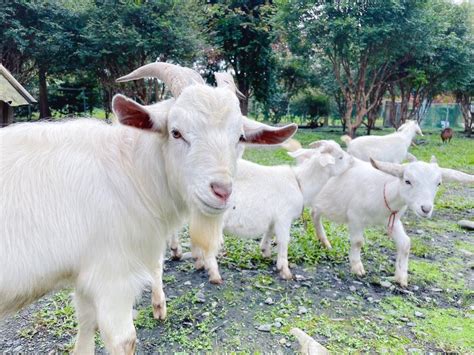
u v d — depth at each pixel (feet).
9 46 35.91
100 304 6.87
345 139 26.27
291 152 14.80
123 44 35.53
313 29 40.42
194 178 6.18
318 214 15.17
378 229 18.54
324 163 12.64
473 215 21.43
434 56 49.49
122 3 35.58
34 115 54.24
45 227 6.35
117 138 7.22
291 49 45.44
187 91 6.47
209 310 10.77
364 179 13.48
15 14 35.04
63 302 11.19
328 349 9.29
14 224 6.16
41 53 37.01
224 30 54.54
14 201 6.24
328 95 78.84
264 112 84.02
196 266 13.26
